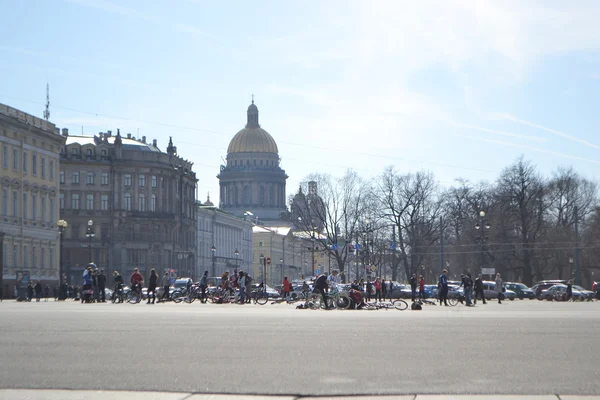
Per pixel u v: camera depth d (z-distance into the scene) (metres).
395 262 149.25
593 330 30.03
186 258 189.88
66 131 169.12
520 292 109.25
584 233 138.12
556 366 19.19
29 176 114.69
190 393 15.66
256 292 72.06
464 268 141.00
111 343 24.45
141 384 16.67
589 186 148.75
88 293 70.75
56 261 124.19
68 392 15.77
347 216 148.00
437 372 18.22
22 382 16.91
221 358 20.72
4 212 107.38
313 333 28.45
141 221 169.88
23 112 114.50
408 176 142.50
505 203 129.00
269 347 23.38
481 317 40.78
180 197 184.25
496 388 16.05
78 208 165.25
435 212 144.38
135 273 70.12
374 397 15.16
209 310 50.22
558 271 149.75
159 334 27.81
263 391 15.82
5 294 105.88
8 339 25.67
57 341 25.03
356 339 25.95
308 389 16.03
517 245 127.12
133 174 169.88
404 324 33.78
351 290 57.59
